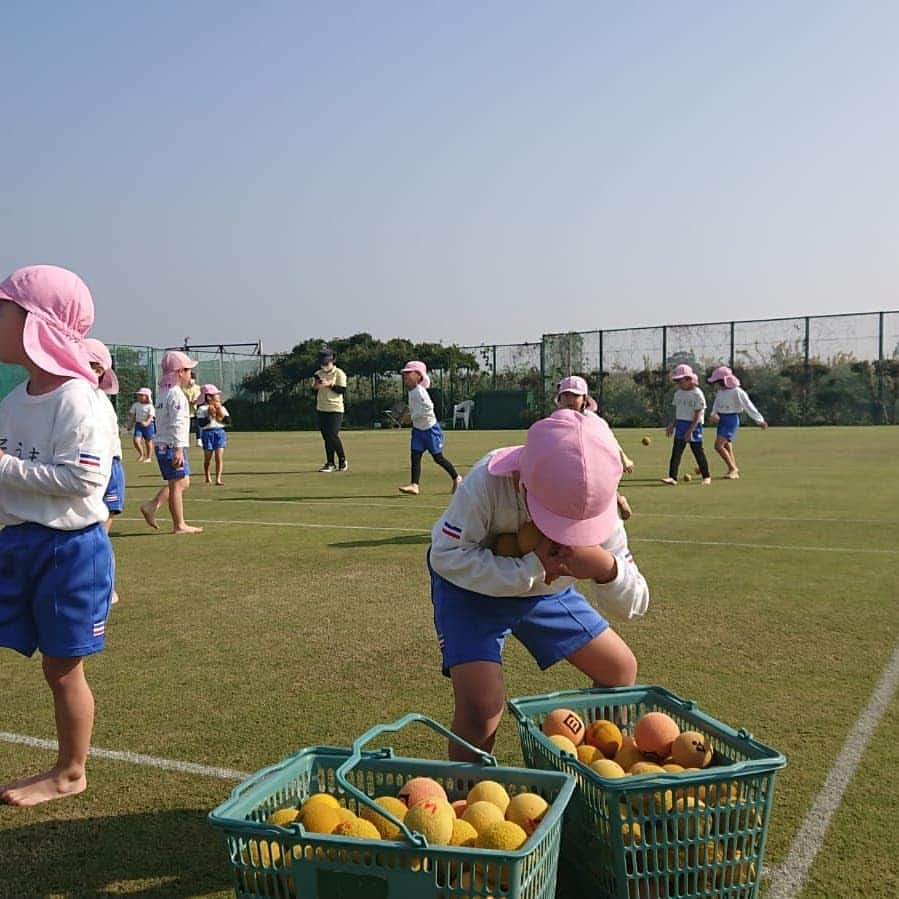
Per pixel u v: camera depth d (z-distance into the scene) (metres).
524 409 42.03
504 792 2.76
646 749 3.05
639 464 19.72
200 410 16.80
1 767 3.92
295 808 2.78
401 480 16.89
